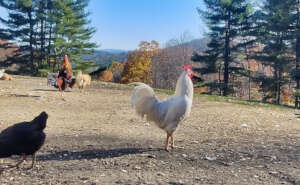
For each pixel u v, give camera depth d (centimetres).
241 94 4672
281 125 917
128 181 395
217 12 3544
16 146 420
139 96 563
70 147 592
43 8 3894
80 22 3862
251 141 669
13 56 4194
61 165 474
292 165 482
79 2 4009
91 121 884
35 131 434
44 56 4162
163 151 577
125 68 5038
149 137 709
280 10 2927
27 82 1977
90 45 3972
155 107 558
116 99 1407
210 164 489
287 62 2942
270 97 3173
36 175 421
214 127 851
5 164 475
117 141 658
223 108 1288
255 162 500
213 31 3603
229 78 3978
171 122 548
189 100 540
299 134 763
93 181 393
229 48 3612
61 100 1256
